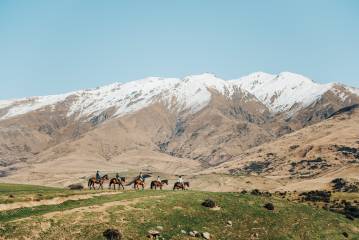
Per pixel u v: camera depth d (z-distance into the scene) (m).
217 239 67.06
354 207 118.44
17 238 51.25
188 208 74.56
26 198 66.56
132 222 62.88
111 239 56.38
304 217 86.44
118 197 73.56
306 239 77.31
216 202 81.00
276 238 73.56
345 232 85.56
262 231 74.69
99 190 82.00
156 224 64.81
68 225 57.00
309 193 156.12
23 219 55.81
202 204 78.12
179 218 69.50
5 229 52.62
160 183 94.06
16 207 64.06
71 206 65.75
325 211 96.25
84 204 67.25
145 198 74.50
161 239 61.09
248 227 74.81
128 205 68.75
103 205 66.69
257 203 86.94
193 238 64.44
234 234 70.56
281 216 83.19
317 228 83.38
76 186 92.06
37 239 52.12
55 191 77.25
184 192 84.44
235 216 77.31
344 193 158.12
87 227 57.62
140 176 91.50
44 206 64.44
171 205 73.50
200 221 71.19
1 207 62.91
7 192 74.81
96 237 55.88
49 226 55.62
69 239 53.91
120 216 63.59
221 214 76.25
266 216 81.12
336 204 132.62
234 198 86.50
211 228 70.12
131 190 84.19
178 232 64.75
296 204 94.19
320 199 142.25
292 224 81.44
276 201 91.56
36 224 55.03
